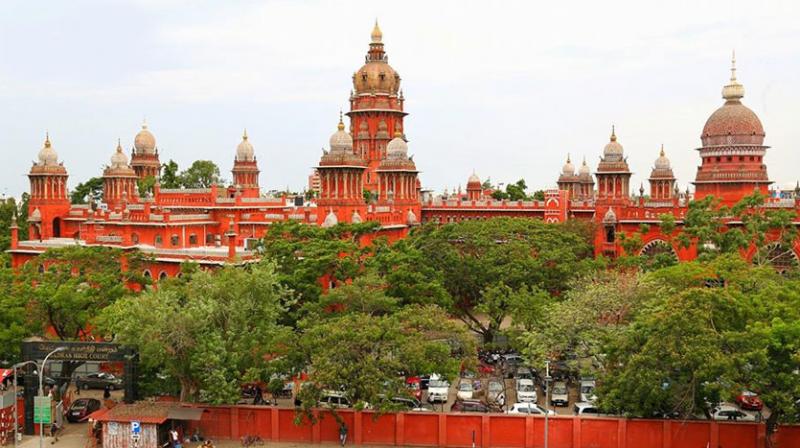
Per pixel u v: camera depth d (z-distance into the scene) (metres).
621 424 59.41
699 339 55.56
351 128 143.88
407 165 116.12
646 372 56.28
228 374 62.06
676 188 143.62
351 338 59.78
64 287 71.62
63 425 66.25
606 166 121.25
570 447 60.09
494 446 60.94
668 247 105.25
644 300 66.81
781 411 55.69
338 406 63.12
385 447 61.91
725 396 53.75
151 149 155.25
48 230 124.44
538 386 73.19
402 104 145.00
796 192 110.69
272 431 62.91
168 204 116.69
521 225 96.75
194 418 60.12
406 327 62.69
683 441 58.84
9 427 62.59
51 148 125.00
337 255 79.50
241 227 112.25
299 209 110.12
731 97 110.81
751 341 55.59
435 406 68.31
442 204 137.50
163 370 64.25
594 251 109.75
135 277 82.88
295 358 62.62
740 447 58.41
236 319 63.19
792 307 59.59
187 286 65.62
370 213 105.88
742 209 93.62
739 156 108.19
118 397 71.25
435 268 87.12
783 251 95.44
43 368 63.88
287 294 71.56
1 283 75.38
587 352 64.94
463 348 64.44
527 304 73.25
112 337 71.12
